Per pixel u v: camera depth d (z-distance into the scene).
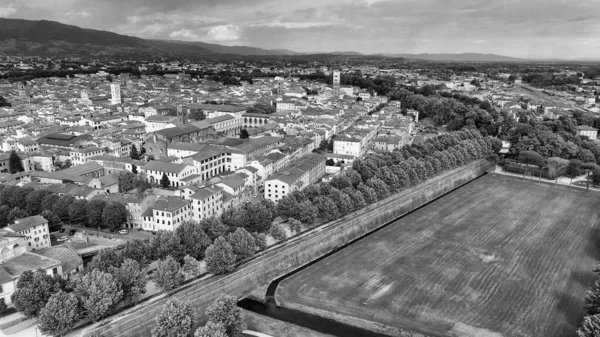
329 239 198.00
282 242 189.75
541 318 146.75
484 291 162.62
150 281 158.12
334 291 162.12
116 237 190.50
